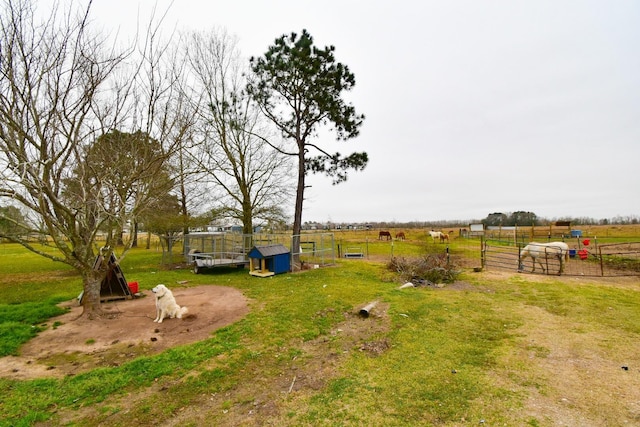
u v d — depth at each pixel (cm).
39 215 798
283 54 1648
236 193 1905
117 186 806
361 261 1917
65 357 584
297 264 1638
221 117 1755
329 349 624
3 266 1862
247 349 618
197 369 536
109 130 777
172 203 2016
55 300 976
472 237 3669
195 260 1588
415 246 2919
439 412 403
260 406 431
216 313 850
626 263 1599
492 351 590
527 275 1353
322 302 936
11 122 616
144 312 859
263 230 2023
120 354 597
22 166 635
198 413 417
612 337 642
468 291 1087
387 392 455
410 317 794
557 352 578
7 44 624
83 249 799
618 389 446
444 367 530
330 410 416
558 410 400
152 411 420
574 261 1800
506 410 402
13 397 444
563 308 855
